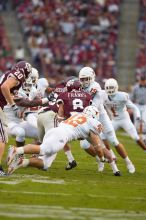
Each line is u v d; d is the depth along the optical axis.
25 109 29.38
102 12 74.50
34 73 30.11
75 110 26.19
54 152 24.38
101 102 27.98
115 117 31.92
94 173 27.16
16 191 21.72
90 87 27.80
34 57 68.75
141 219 18.59
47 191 22.02
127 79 67.50
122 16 73.62
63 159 31.45
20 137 29.08
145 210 19.98
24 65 25.05
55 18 73.50
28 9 74.56
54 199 20.80
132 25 72.81
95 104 27.62
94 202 20.66
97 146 25.38
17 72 24.89
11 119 29.31
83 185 23.56
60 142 24.44
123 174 27.38
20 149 24.08
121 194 22.31
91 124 25.23
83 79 27.70
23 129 29.11
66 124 25.11
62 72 67.50
